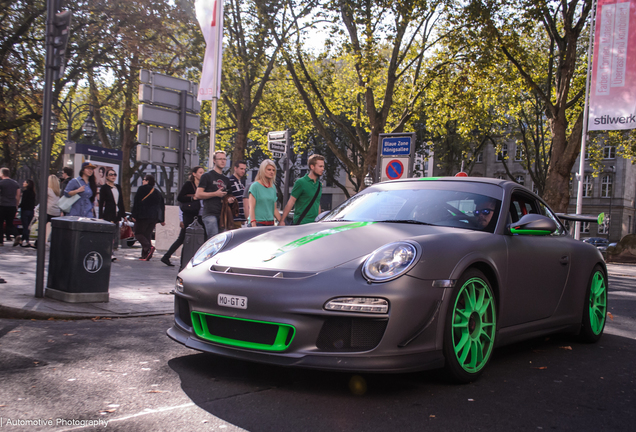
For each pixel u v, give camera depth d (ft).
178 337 11.21
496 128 126.11
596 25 51.88
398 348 9.50
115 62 62.03
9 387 9.42
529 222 12.46
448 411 9.00
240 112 76.89
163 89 34.19
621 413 9.35
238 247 11.73
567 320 14.88
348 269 9.89
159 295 20.89
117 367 11.00
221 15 36.55
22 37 56.75
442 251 10.36
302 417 8.45
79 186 32.83
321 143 138.10
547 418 8.91
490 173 202.39
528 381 11.16
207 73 36.99
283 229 12.82
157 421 8.07
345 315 9.35
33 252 36.68
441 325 9.94
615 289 33.78
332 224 12.94
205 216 27.48
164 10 61.72
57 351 12.11
